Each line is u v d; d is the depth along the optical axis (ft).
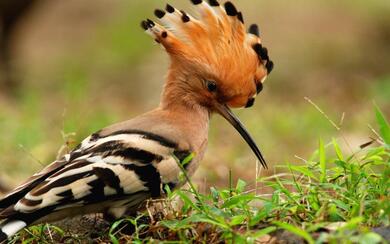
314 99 78.64
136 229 26.40
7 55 83.97
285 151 53.93
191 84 32.40
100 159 27.37
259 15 102.17
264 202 28.66
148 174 27.96
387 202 24.97
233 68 32.22
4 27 83.46
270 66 33.19
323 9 102.37
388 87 76.28
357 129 60.49
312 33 97.25
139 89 85.30
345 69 90.12
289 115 62.08
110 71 90.68
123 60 92.68
